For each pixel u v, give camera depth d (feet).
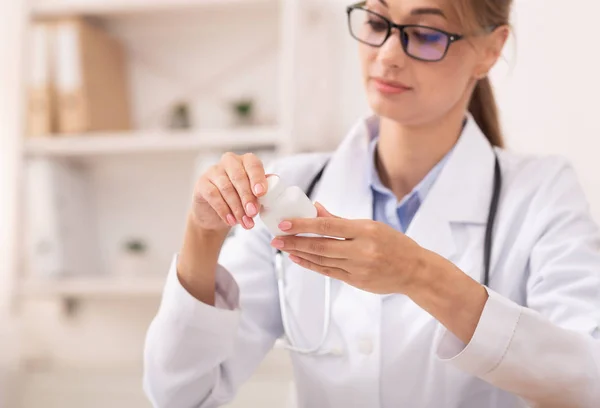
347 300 3.51
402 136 3.63
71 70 6.76
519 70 6.08
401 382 3.38
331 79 6.74
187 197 7.19
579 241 3.34
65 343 7.25
